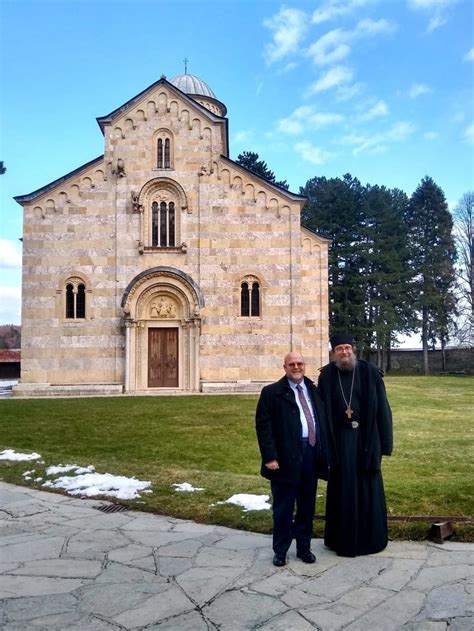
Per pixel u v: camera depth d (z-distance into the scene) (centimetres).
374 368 790
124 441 1608
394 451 1441
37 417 2098
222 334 3206
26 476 1173
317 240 3406
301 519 723
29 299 3172
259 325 3219
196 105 3316
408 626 545
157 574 674
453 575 661
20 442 1596
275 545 705
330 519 760
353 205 6531
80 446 1537
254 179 3291
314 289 3381
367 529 736
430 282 6562
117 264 3219
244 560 716
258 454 1427
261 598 608
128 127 3309
